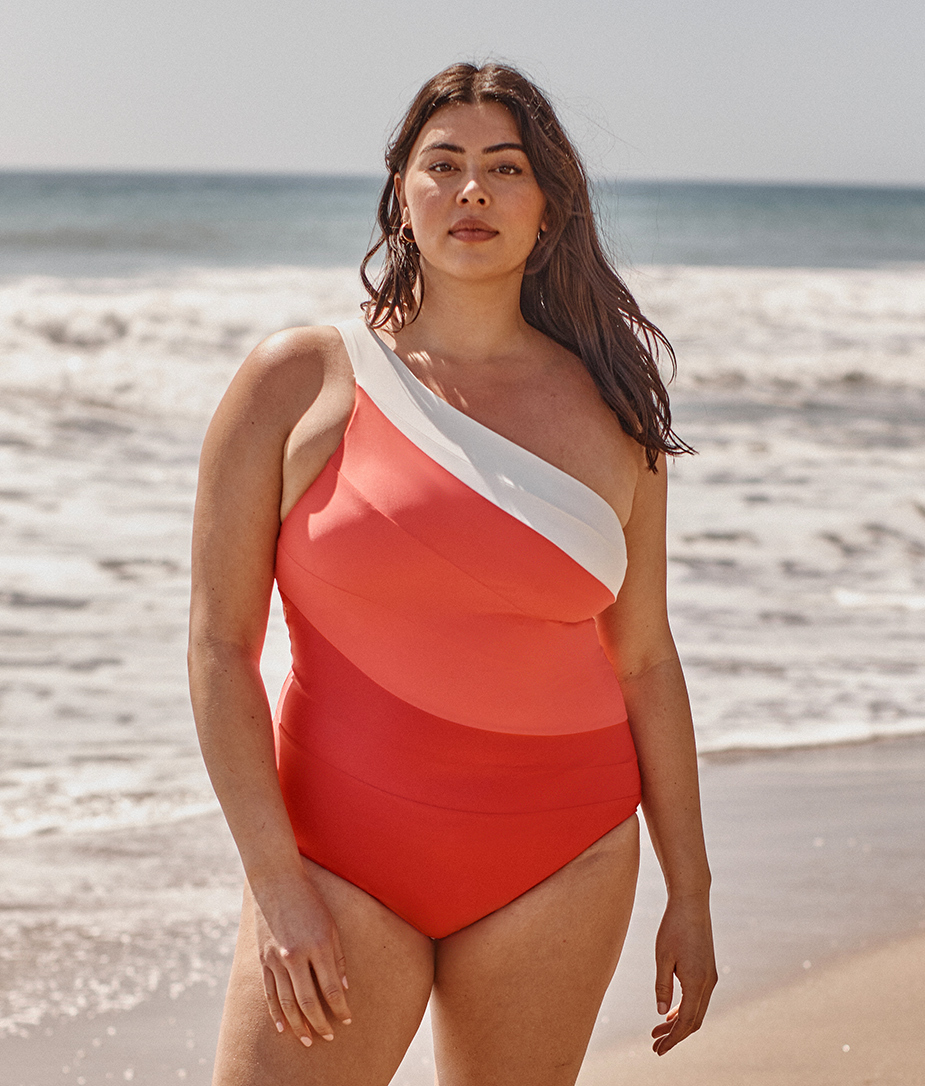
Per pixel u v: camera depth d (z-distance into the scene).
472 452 1.79
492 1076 1.86
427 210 1.86
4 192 77.50
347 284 20.69
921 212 77.81
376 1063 1.77
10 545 7.03
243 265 28.70
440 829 1.78
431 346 1.92
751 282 24.59
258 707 1.78
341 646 1.80
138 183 111.44
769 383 14.99
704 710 5.18
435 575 1.76
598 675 1.92
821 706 5.27
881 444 11.13
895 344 17.66
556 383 1.93
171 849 3.83
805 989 3.13
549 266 2.01
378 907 1.78
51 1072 2.68
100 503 8.05
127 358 13.29
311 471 1.80
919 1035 2.91
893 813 4.26
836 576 7.23
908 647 6.07
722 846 3.96
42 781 4.25
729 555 7.53
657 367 2.02
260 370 1.84
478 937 1.83
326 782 1.79
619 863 1.88
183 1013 2.95
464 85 1.88
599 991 1.89
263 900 1.70
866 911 3.55
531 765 1.83
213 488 1.82
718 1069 2.77
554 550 1.79
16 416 10.68
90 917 3.38
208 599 1.81
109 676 5.28
